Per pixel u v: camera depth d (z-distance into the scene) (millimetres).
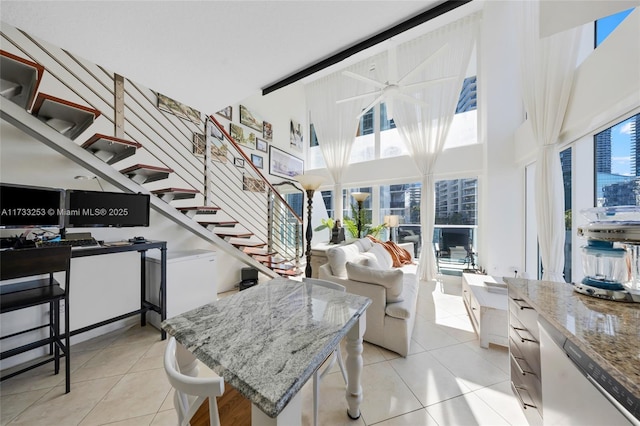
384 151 5121
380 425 1328
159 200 2430
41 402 1479
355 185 5340
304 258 5117
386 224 4633
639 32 1319
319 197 6082
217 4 1264
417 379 1695
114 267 2436
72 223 1943
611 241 1097
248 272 3938
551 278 2133
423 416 1388
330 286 1704
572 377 836
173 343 856
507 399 1511
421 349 2080
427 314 2832
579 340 771
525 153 3074
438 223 4535
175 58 1728
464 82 4340
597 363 696
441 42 4188
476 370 1792
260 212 4664
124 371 1791
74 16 1316
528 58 2424
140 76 1962
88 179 2279
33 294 1598
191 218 2822
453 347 2111
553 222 2143
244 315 1084
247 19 1381
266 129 4957
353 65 5266
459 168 4211
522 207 3441
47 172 2043
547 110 2170
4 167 1849
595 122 1827
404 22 1432
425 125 4316
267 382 632
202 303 2777
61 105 1546
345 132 5348
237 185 4207
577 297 1161
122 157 2104
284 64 1821
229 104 2471
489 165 3627
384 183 5098
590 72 1741
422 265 4309
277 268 3637
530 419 1221
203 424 889
